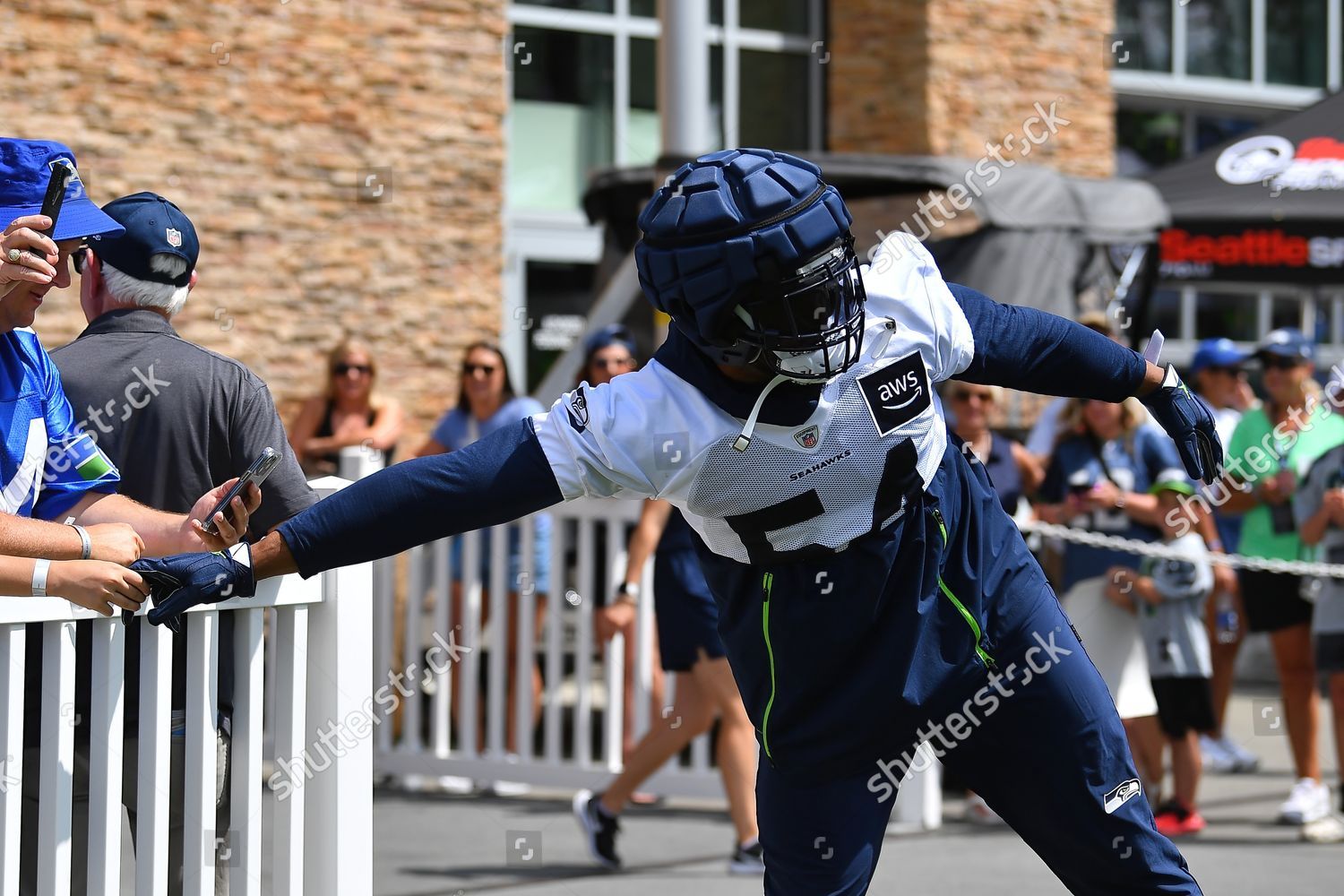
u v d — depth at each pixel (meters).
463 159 28.41
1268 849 17.48
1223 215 24.81
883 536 7.97
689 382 7.74
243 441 9.98
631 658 19.48
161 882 8.98
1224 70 40.69
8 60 24.47
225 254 26.33
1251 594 19.16
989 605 8.39
